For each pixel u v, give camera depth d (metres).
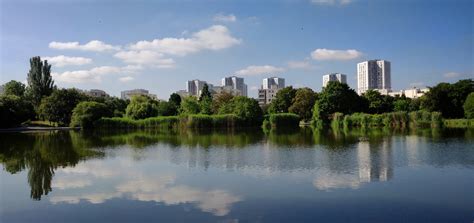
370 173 26.47
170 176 26.45
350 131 75.44
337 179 24.58
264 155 36.66
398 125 89.31
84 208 18.69
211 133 77.25
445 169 27.67
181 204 19.09
